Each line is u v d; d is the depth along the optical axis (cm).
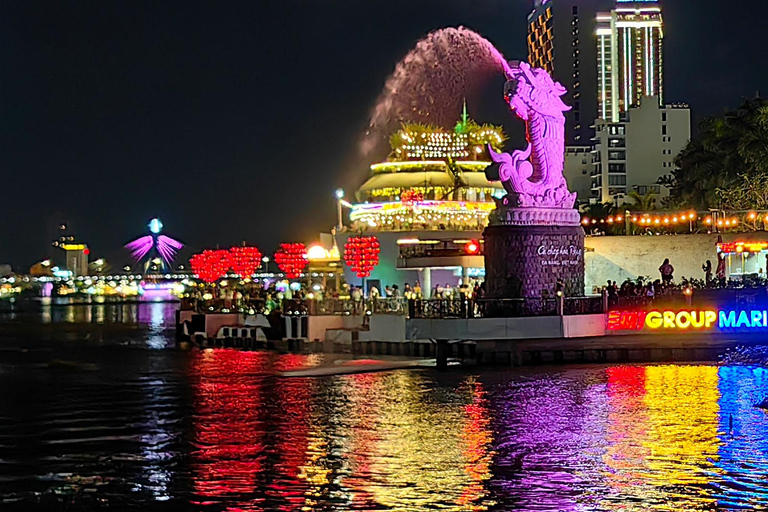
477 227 7112
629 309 4588
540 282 4681
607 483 2517
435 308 4619
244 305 7006
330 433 3209
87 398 4119
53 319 12975
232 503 2408
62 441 3155
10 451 2998
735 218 6141
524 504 2350
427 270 6444
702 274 5922
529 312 4550
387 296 5950
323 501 2400
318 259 7525
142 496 2480
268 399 3975
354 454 2883
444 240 6400
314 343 5866
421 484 2534
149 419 3553
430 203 7156
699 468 2650
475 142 7788
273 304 6581
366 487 2516
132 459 2878
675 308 4559
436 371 4597
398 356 5256
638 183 15500
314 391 4147
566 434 3103
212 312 7056
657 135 15550
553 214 4750
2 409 3803
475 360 4634
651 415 3366
